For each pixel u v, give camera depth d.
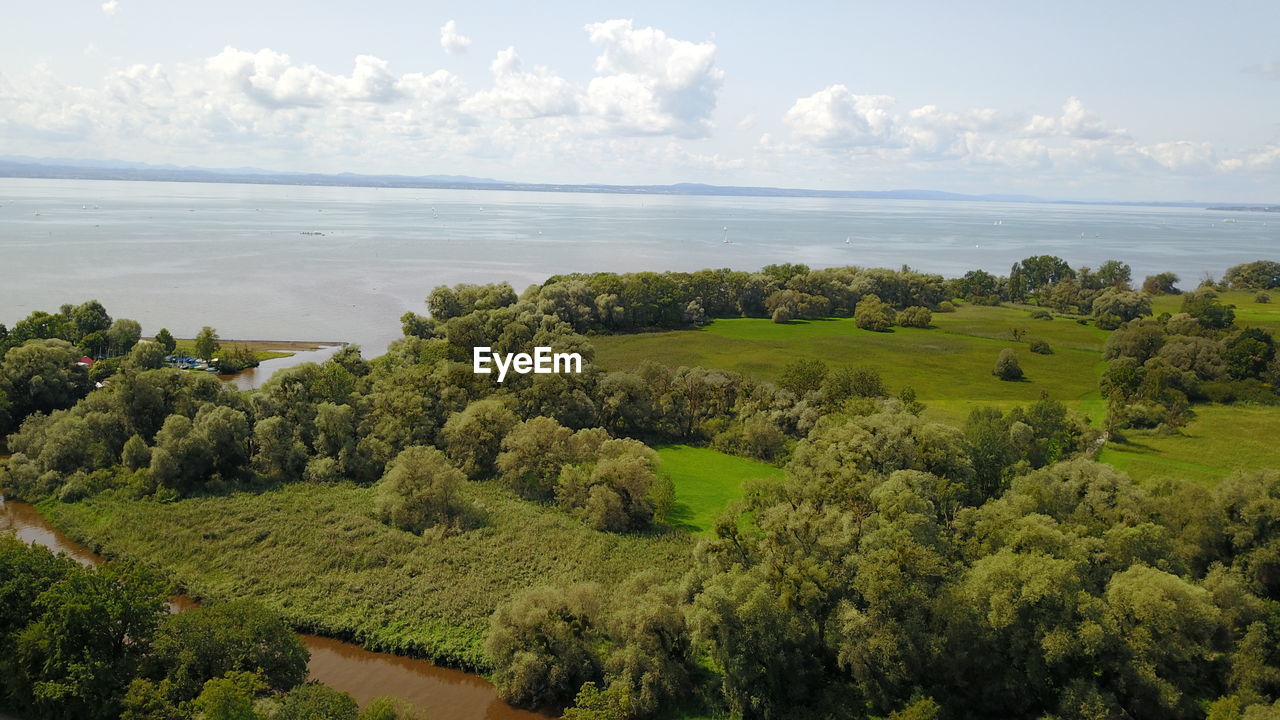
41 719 44.72
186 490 79.00
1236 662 49.06
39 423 87.19
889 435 71.19
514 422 91.75
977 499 71.44
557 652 51.94
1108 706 44.69
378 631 56.84
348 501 78.50
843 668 50.91
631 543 70.88
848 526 56.44
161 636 46.81
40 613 47.56
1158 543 55.53
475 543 70.06
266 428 84.50
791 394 101.50
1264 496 58.56
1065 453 88.19
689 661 53.72
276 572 64.25
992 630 48.56
